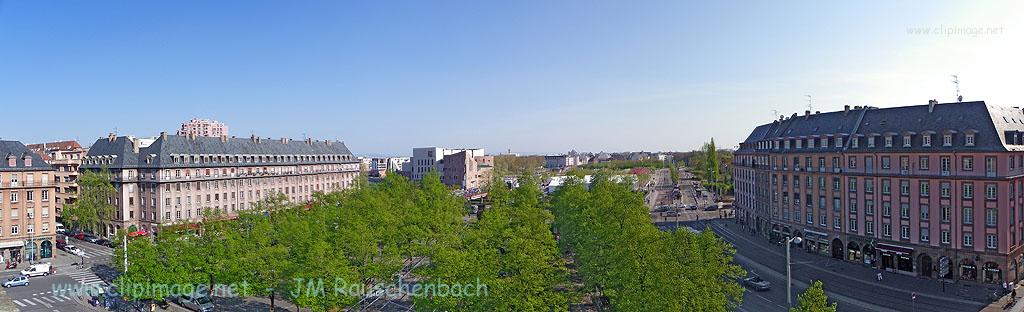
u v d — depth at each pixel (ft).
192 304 207.62
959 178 235.20
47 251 319.06
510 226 215.10
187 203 385.91
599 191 248.93
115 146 399.44
